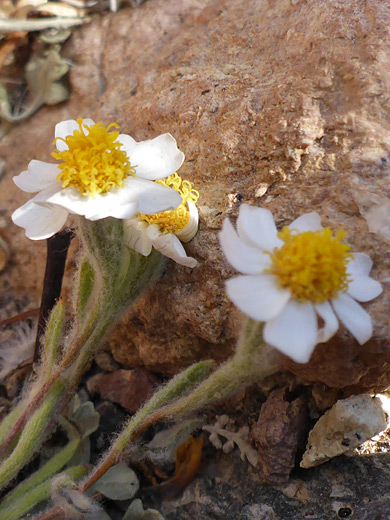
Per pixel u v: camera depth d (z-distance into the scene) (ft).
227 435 0.16
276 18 0.17
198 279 0.15
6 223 0.20
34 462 0.16
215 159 0.15
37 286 0.20
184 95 0.17
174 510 0.15
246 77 0.16
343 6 0.15
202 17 0.20
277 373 0.15
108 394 0.17
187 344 0.15
